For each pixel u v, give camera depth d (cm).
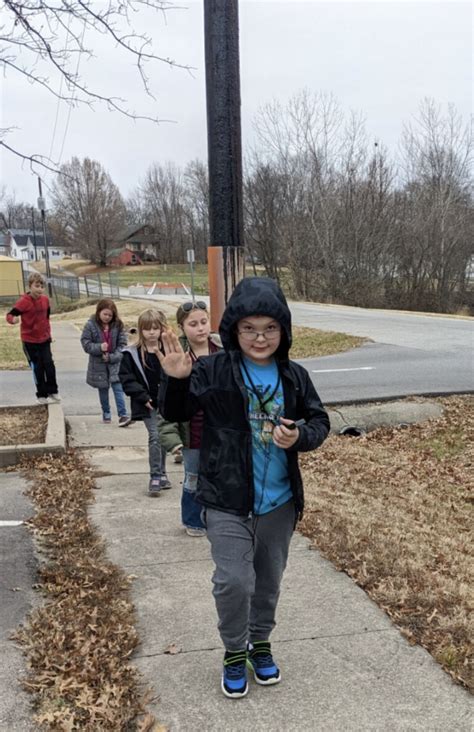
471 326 1864
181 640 296
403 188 4597
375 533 430
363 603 329
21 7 459
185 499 414
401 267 4538
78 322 2503
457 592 340
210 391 244
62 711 242
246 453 241
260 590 260
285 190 4722
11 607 323
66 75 518
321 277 4466
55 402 844
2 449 588
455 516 496
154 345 488
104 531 428
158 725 238
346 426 787
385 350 1405
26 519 445
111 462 605
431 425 799
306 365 1237
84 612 315
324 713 246
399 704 251
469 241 4538
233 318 241
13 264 4409
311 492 528
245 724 240
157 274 7719
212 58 440
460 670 270
